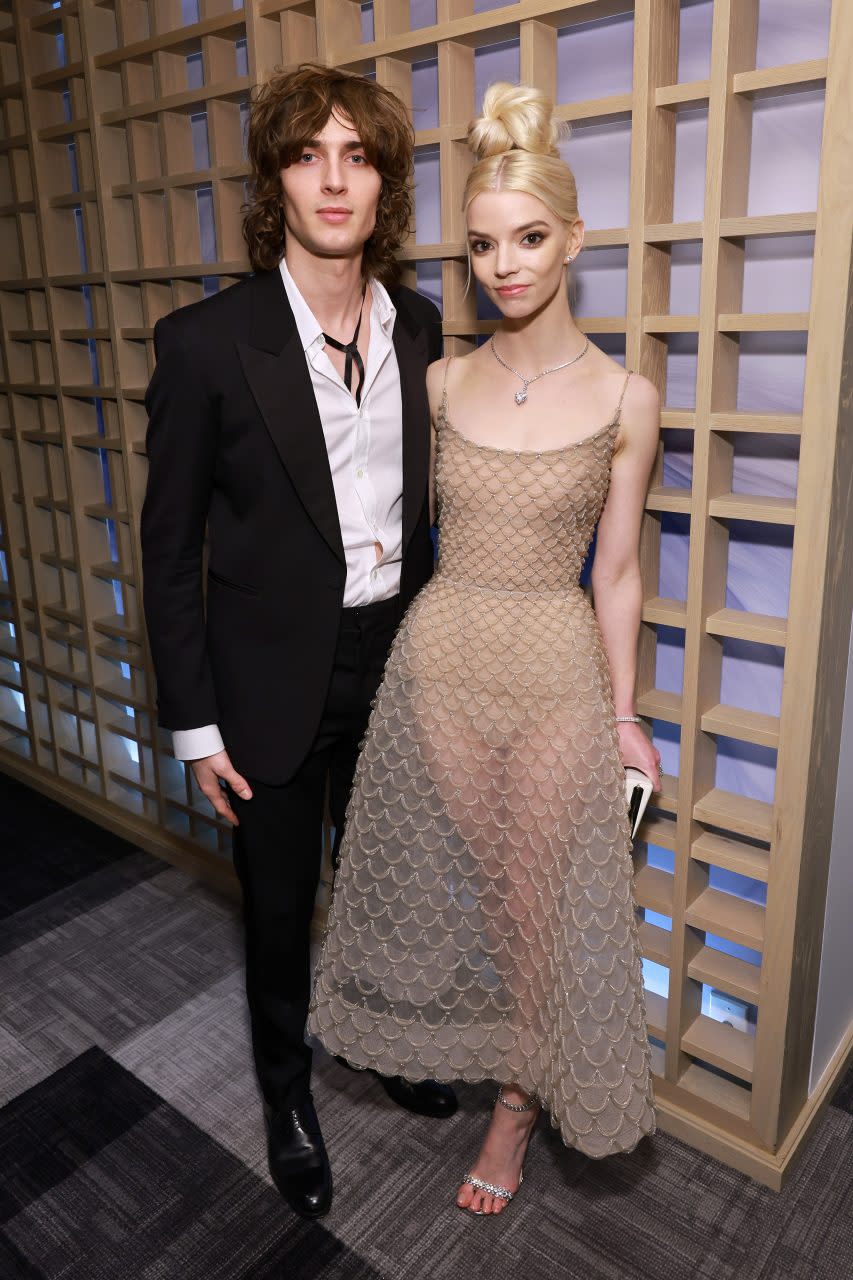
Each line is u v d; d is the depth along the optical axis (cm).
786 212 148
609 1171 180
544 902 150
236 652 154
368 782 157
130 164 216
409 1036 162
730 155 141
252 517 147
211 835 272
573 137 166
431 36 160
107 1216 173
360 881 160
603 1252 164
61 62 241
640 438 141
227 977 232
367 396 148
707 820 171
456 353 175
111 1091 200
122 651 274
